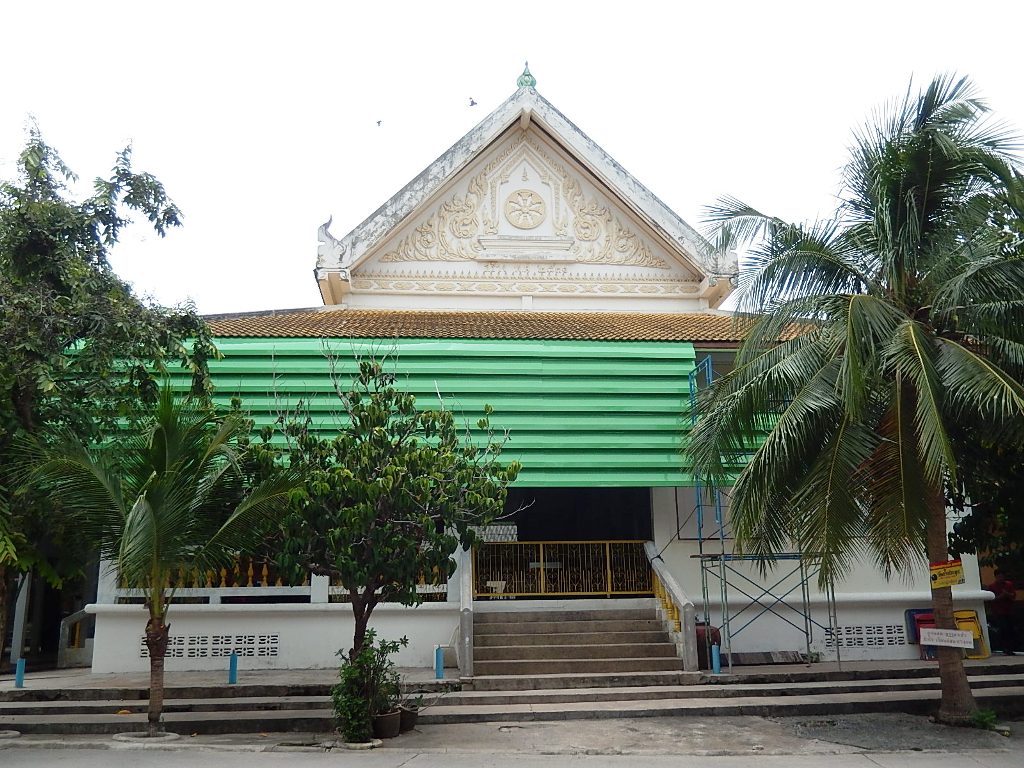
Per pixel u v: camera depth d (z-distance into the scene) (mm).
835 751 9773
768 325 11602
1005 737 10484
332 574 11289
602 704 12250
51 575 12461
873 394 11188
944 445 9195
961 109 11031
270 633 15117
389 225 19000
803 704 11992
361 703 10320
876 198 11328
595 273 19734
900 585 16266
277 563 10719
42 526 11867
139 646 14992
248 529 10852
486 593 16156
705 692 12805
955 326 11195
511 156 20062
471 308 19344
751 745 10094
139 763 9109
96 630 15000
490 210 19797
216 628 15086
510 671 13805
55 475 10117
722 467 11898
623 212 20031
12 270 11234
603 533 20016
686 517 16688
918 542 10492
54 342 10789
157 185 12055
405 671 14539
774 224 11789
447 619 15383
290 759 9352
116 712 12148
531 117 19797
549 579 16516
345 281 18750
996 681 13602
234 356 15547
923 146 11133
